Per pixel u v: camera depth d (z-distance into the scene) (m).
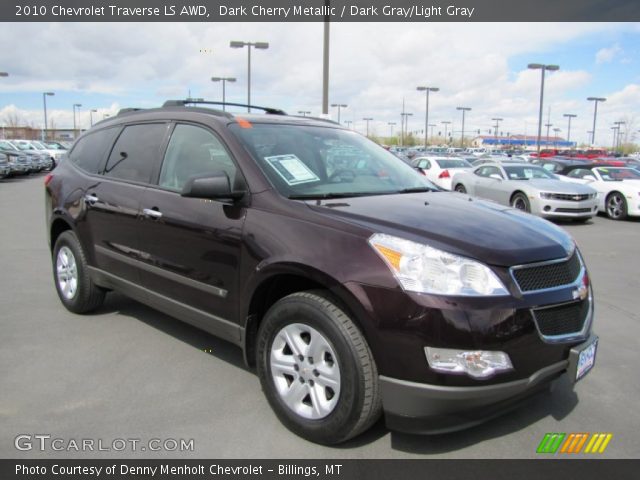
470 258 2.72
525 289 2.78
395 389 2.71
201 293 3.71
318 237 3.01
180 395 3.62
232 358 4.23
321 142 4.18
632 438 3.20
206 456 2.94
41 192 19.03
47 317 5.15
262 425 3.25
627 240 10.83
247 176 3.51
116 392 3.64
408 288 2.66
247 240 3.32
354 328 2.82
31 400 3.51
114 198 4.47
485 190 15.30
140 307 5.47
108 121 5.21
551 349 2.79
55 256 5.39
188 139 4.09
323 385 2.98
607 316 5.53
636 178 15.04
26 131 89.50
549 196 13.30
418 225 2.97
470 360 2.60
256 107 4.74
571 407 3.56
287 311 3.08
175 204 3.88
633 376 4.05
